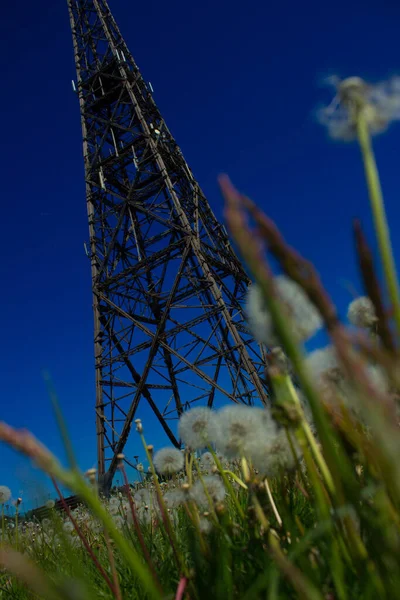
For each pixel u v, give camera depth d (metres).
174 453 0.79
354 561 0.38
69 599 0.26
